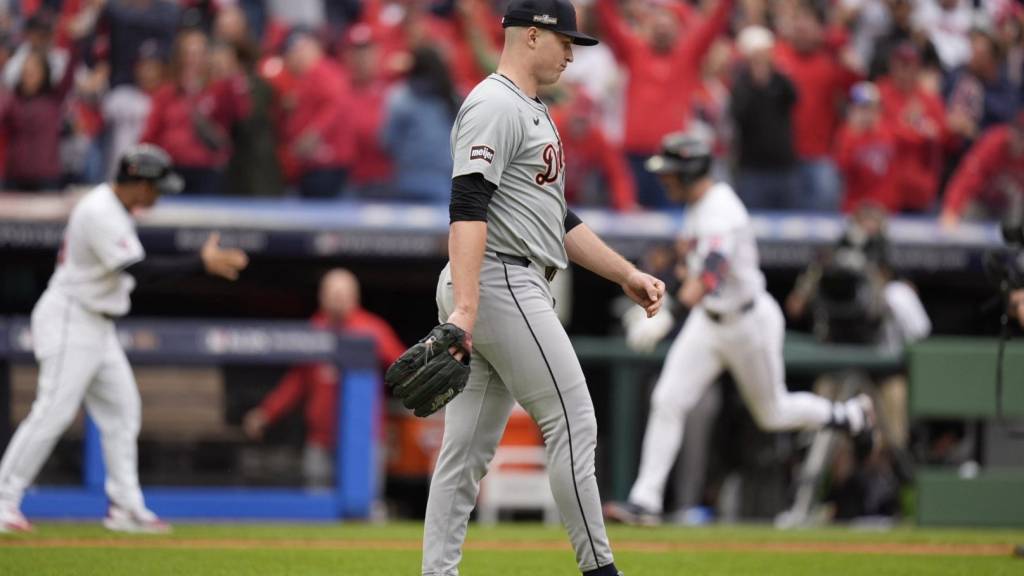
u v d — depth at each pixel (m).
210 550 22.97
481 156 14.41
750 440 35.75
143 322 32.69
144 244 39.97
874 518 35.31
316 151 42.06
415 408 14.27
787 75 43.47
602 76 44.25
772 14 46.38
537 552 23.62
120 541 24.19
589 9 43.41
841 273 36.75
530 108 14.95
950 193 45.28
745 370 28.73
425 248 41.03
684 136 28.17
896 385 36.12
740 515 35.66
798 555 23.70
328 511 33.09
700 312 28.81
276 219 40.47
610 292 44.84
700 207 28.02
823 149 44.91
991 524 32.28
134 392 26.25
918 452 34.44
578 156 42.25
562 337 15.02
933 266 43.31
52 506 31.62
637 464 36.25
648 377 36.34
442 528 15.44
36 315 25.38
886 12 46.81
